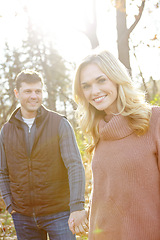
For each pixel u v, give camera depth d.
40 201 2.79
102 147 2.01
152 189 1.79
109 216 1.90
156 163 1.80
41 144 2.78
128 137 1.87
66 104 15.98
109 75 1.91
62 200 2.81
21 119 2.86
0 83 10.28
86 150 2.20
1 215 5.84
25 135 2.85
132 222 1.81
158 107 1.88
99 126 2.04
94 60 1.94
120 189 1.85
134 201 1.81
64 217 2.80
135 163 1.80
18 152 2.85
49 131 2.80
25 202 2.83
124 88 1.92
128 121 1.87
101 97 1.94
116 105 2.01
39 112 2.85
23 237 2.94
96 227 1.98
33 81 2.81
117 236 1.86
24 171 2.82
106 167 1.93
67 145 2.77
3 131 2.98
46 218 2.80
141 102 1.90
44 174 2.79
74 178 2.70
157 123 1.81
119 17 6.64
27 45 10.88
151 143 1.80
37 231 2.92
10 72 10.76
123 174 1.84
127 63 6.60
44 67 10.95
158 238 1.77
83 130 2.19
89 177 7.01
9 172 2.94
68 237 2.79
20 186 2.85
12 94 9.77
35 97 2.81
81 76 1.99
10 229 5.09
